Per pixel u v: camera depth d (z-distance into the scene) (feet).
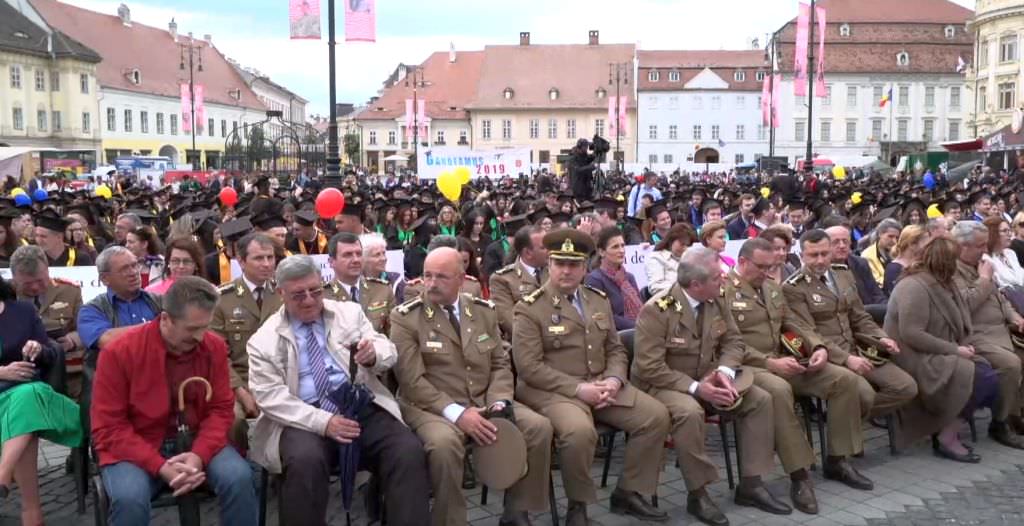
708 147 268.41
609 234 27.81
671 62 272.31
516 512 19.02
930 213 44.88
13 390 18.39
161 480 16.81
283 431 17.62
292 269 17.98
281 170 146.30
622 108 226.38
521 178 104.83
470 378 19.77
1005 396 24.88
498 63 288.30
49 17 244.63
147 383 16.97
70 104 235.20
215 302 17.08
